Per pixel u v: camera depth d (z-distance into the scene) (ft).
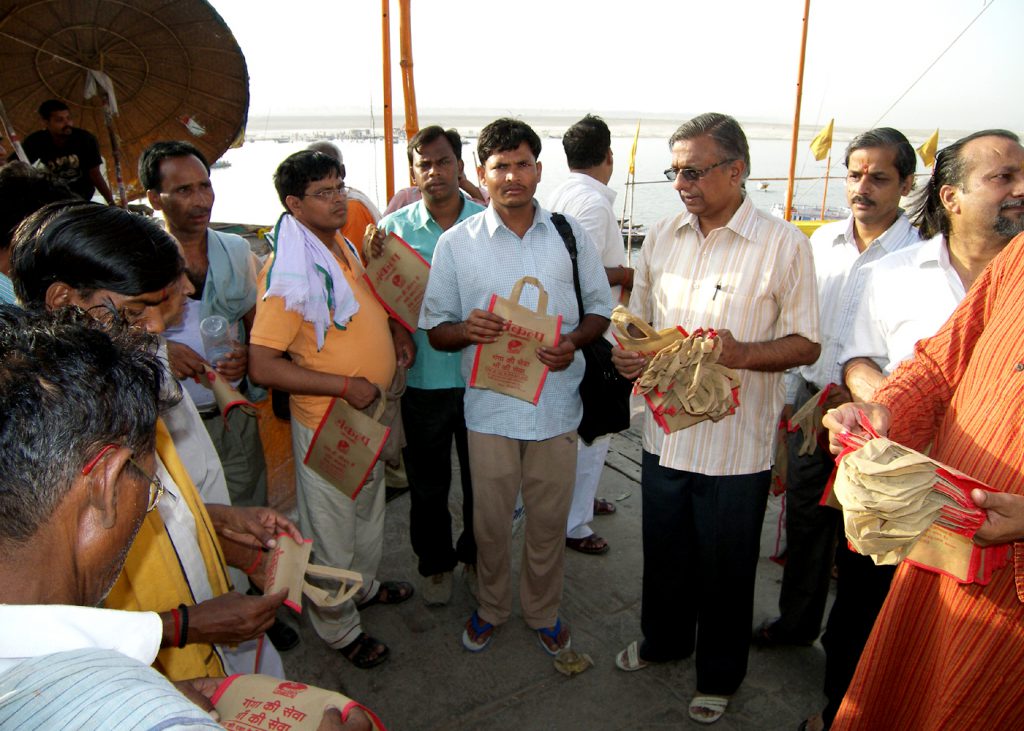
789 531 8.38
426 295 8.24
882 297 6.68
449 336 7.97
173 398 3.90
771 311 6.82
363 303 8.01
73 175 13.84
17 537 2.14
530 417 7.81
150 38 12.92
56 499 2.18
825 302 8.80
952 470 4.17
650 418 7.57
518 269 7.85
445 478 9.41
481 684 8.35
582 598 9.92
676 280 7.27
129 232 4.00
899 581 5.44
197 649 4.45
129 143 14.89
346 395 7.54
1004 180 5.63
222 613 4.04
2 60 12.49
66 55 12.75
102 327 2.69
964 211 5.91
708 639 7.54
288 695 3.33
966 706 4.99
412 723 7.79
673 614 8.07
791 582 8.49
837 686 7.33
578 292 8.23
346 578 4.73
